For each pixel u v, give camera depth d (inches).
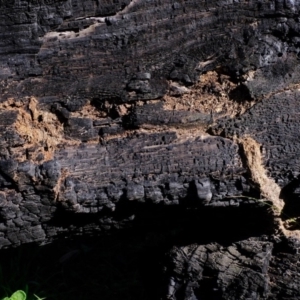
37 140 75.9
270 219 84.4
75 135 77.7
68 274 114.9
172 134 78.6
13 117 74.5
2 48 72.4
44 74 74.0
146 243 93.4
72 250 117.1
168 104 77.7
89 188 77.9
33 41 72.4
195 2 73.5
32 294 109.1
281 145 79.7
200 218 86.2
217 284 90.1
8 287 108.6
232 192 80.2
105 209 80.3
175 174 78.9
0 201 76.4
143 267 96.4
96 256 117.2
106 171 78.0
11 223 79.1
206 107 78.3
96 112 77.7
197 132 79.2
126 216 83.4
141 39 74.0
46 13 71.6
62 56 73.5
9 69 73.2
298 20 75.1
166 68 75.5
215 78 77.3
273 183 81.3
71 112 76.7
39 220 79.9
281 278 91.4
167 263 90.7
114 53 74.2
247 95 77.6
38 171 75.2
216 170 79.0
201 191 78.8
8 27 71.7
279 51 76.0
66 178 77.1
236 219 86.2
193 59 75.3
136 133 78.5
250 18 74.5
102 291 112.7
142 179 78.7
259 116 78.6
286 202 83.9
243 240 87.8
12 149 75.1
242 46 75.3
